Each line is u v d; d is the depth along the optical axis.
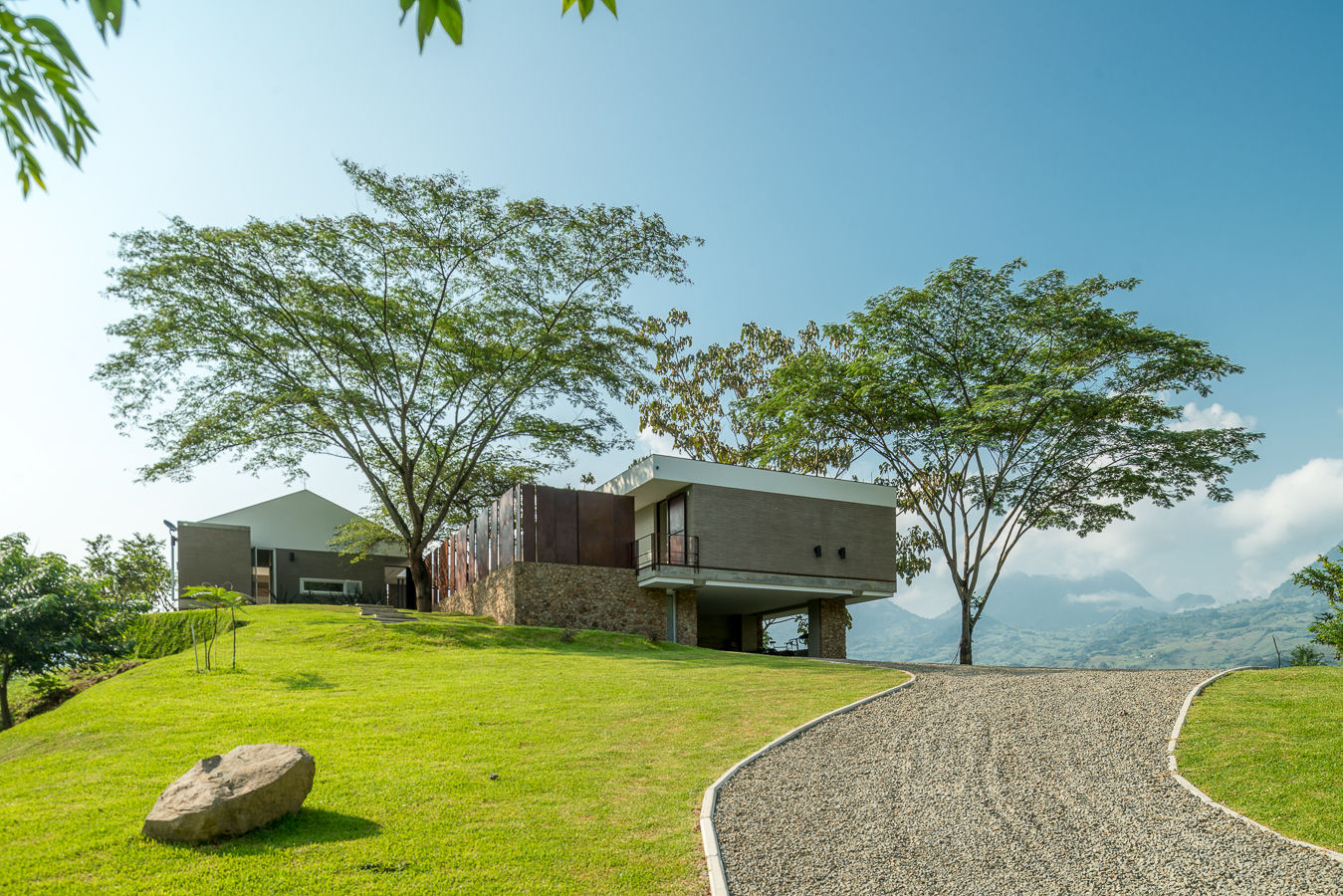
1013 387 24.56
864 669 17.94
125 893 6.30
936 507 30.14
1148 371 25.86
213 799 7.40
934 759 10.30
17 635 16.06
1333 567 17.66
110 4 2.34
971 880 7.01
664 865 7.30
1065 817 8.31
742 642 34.94
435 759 10.10
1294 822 7.80
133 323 25.61
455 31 2.49
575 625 24.61
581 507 25.69
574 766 10.02
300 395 26.44
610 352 29.53
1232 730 10.51
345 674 15.86
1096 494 28.42
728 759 10.41
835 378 28.34
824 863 7.36
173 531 35.19
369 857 7.16
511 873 7.03
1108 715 11.91
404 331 27.89
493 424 29.89
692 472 26.27
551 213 27.98
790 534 27.44
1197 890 6.71
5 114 3.16
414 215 27.00
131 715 11.85
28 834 7.39
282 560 38.78
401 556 41.19
